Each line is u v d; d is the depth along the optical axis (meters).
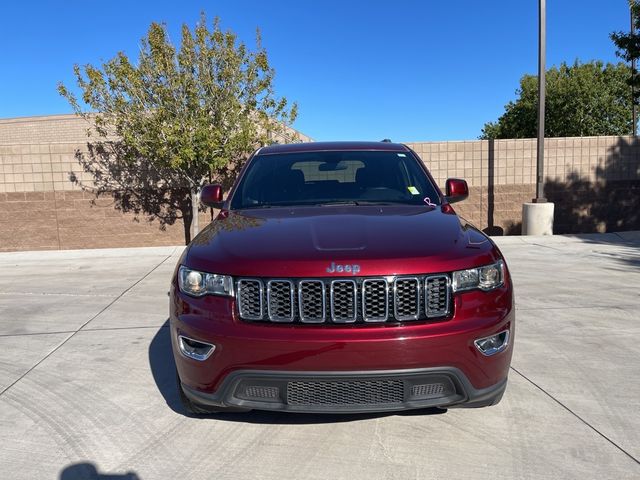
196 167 11.37
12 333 5.44
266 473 2.86
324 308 2.80
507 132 30.50
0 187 12.09
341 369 2.71
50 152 12.09
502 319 2.95
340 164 4.56
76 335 5.32
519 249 10.16
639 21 14.89
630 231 12.65
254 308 2.87
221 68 10.97
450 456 2.97
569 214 13.20
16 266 9.68
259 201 4.25
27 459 3.03
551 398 3.66
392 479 2.78
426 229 3.28
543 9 11.41
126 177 12.31
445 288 2.87
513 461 2.91
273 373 2.75
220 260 3.00
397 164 4.59
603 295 6.46
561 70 29.69
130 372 4.30
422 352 2.72
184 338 3.01
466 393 2.85
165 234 12.58
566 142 13.01
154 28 10.62
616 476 2.76
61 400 3.79
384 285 2.81
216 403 2.93
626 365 4.24
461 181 4.62
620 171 13.20
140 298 6.90
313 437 3.20
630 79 15.85
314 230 3.28
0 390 3.99
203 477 2.83
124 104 10.74
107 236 12.45
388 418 3.41
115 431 3.33
